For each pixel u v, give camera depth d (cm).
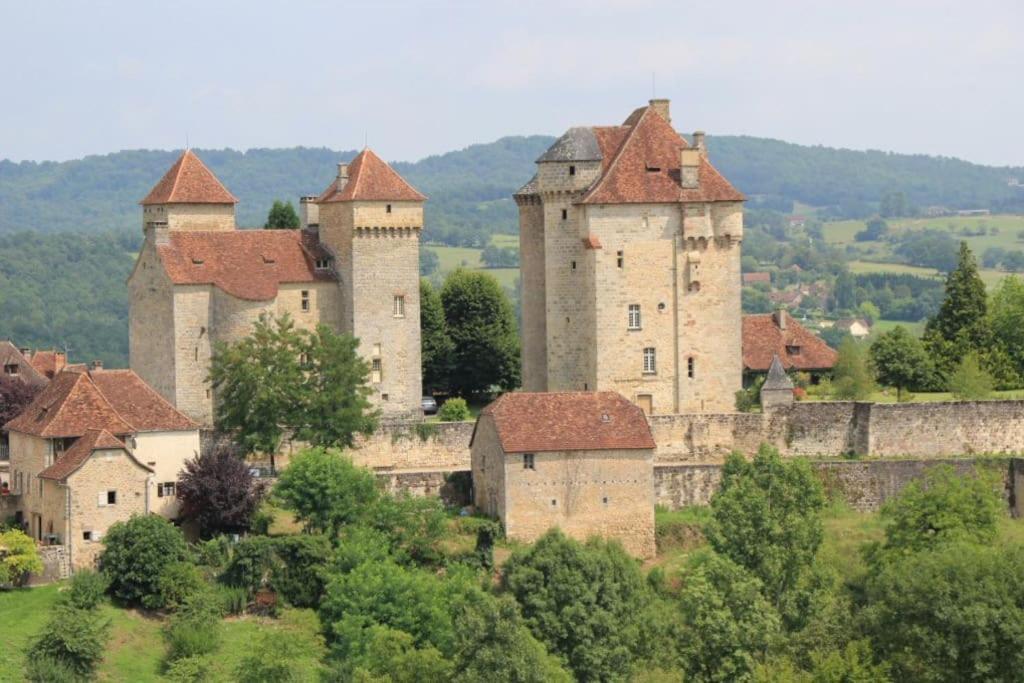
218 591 19762
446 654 18350
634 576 19488
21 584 19612
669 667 18262
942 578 18050
